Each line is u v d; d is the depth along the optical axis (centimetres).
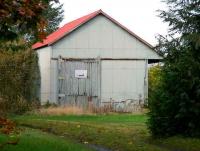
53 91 3192
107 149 1399
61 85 3194
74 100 3194
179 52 1678
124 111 3148
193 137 1569
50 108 2795
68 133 1733
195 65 1562
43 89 3212
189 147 1441
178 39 1700
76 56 3244
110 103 3219
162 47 1733
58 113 2683
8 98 2709
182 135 1606
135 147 1434
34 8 862
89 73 3225
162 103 1627
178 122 1622
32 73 2817
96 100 3212
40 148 1184
